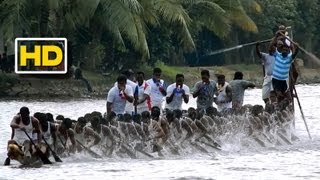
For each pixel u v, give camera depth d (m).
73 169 31.73
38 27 82.00
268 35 130.38
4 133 45.81
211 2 97.19
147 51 86.44
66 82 81.25
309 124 53.56
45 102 70.56
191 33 104.12
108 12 82.50
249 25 101.75
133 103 38.66
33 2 80.19
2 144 40.78
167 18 88.56
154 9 88.75
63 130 34.66
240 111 40.62
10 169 31.89
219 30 98.81
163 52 100.44
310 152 37.66
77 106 65.81
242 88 42.62
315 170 31.25
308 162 33.69
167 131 36.44
